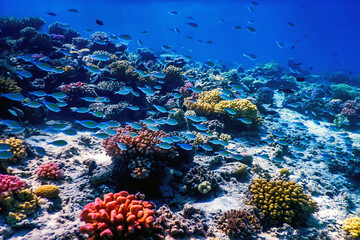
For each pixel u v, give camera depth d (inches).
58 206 182.1
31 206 167.0
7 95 219.0
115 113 392.2
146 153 221.0
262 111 532.1
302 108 617.3
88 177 220.2
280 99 743.7
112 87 430.3
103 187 206.1
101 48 604.7
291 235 195.2
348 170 343.6
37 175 212.5
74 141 315.3
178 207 215.8
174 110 403.9
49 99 409.1
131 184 222.4
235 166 290.4
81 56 507.2
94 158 275.1
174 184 241.0
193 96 461.7
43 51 531.5
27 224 154.6
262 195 223.6
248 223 191.5
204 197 231.5
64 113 408.5
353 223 219.9
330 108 594.9
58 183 210.7
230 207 217.6
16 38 669.3
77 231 157.5
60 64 452.8
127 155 224.2
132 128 266.4
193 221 185.5
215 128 375.9
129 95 433.4
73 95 406.0
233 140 381.4
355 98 727.1
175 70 518.0
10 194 165.9
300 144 407.5
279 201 217.6
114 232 138.8
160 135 265.6
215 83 534.0
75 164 253.0
